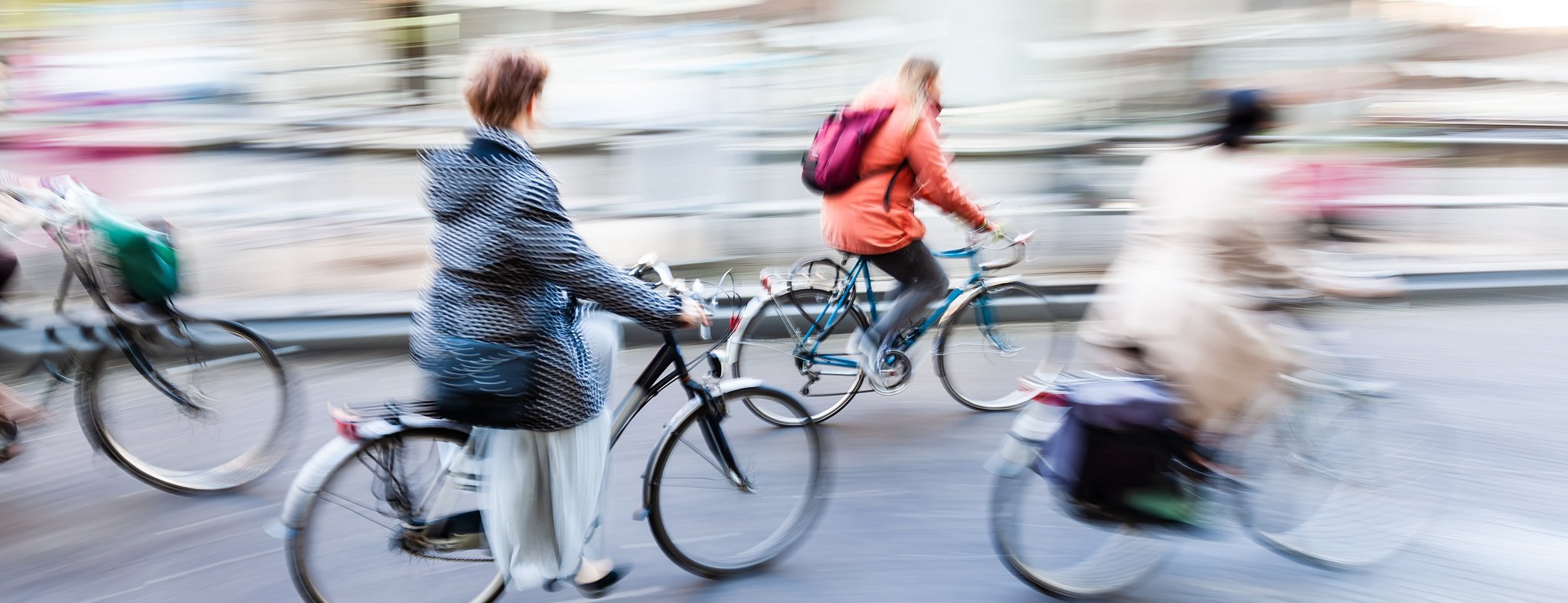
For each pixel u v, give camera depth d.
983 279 4.69
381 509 2.77
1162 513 2.92
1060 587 3.16
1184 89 6.76
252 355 3.80
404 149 5.61
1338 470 3.40
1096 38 6.63
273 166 5.41
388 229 5.62
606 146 5.74
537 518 2.76
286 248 5.45
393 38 6.68
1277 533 3.33
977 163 6.22
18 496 3.62
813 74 6.56
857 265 4.41
